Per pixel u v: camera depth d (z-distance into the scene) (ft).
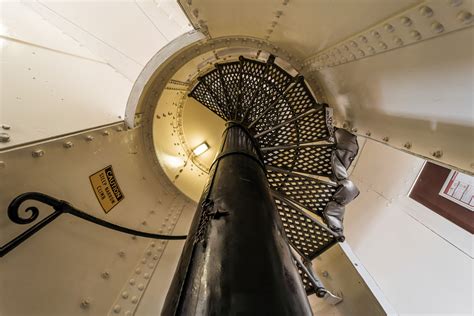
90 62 8.14
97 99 6.95
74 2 7.39
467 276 7.36
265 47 8.64
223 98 9.56
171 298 2.48
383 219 10.80
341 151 7.54
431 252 8.54
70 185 4.68
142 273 6.02
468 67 3.05
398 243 9.70
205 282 2.27
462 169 3.83
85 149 5.42
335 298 5.88
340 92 7.77
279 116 8.57
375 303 5.00
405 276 8.70
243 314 1.93
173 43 7.31
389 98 5.30
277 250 2.65
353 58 5.67
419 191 9.91
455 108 3.60
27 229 3.46
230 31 8.02
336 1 4.42
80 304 4.09
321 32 5.89
